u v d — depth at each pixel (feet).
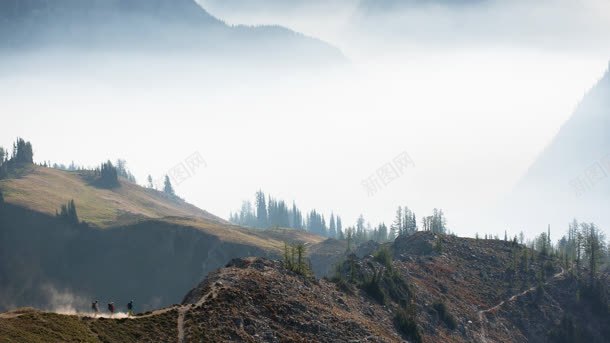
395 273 536.42
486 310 564.71
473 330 520.42
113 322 278.67
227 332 299.99
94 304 297.33
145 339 274.98
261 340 307.37
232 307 321.93
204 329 294.25
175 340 280.72
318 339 335.06
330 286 445.37
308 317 352.28
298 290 387.34
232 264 407.44
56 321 258.37
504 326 549.54
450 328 506.48
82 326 264.72
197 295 333.83
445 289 572.51
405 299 500.33
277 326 327.26
